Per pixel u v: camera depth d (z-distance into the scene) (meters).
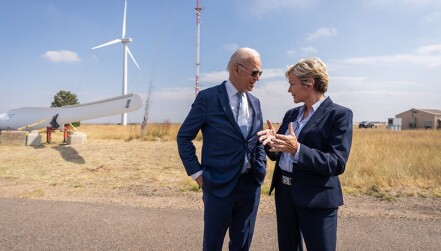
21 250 3.60
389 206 5.47
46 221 4.58
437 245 3.73
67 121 19.67
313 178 2.36
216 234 2.61
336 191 2.40
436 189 6.57
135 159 11.20
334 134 2.33
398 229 4.25
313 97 2.45
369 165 8.45
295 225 2.60
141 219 4.71
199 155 11.48
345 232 4.14
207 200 2.62
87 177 8.68
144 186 7.40
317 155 2.22
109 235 4.05
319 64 2.42
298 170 2.41
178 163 10.61
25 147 14.85
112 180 8.22
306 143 2.40
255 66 2.59
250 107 2.78
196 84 26.34
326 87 2.44
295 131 2.56
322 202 2.33
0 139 15.38
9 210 5.12
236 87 2.66
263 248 3.68
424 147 13.34
